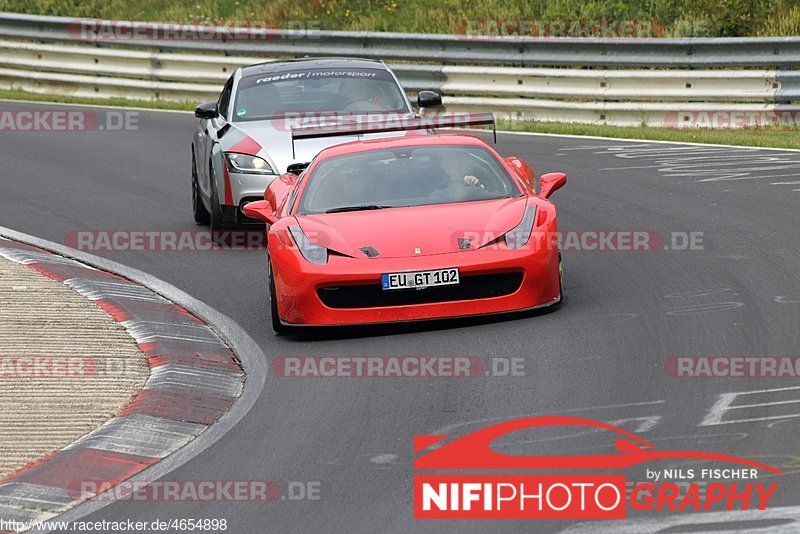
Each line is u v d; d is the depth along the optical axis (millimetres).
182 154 59500
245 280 35969
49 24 81500
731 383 23016
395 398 23828
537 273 28625
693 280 31766
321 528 17781
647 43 62906
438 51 69375
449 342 27469
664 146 55500
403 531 17359
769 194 42906
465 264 28125
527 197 31000
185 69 77250
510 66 67562
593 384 23578
